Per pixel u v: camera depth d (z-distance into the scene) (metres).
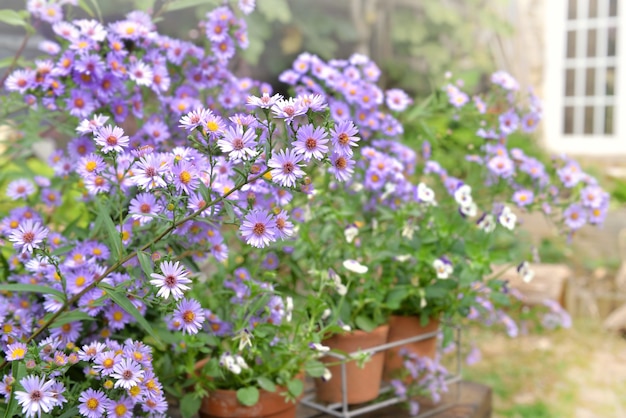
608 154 4.64
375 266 1.46
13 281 1.30
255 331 1.26
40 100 1.37
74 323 1.23
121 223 1.11
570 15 4.73
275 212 1.04
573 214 1.59
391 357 1.50
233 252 1.45
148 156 1.06
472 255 1.45
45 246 1.12
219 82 1.52
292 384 1.27
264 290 1.28
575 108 4.82
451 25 3.88
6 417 1.05
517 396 2.25
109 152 1.12
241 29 1.50
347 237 1.42
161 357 1.36
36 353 1.07
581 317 3.00
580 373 2.46
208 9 2.50
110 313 1.25
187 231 1.23
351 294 1.43
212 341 1.30
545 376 2.41
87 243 1.29
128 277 1.23
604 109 4.72
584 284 3.19
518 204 1.58
